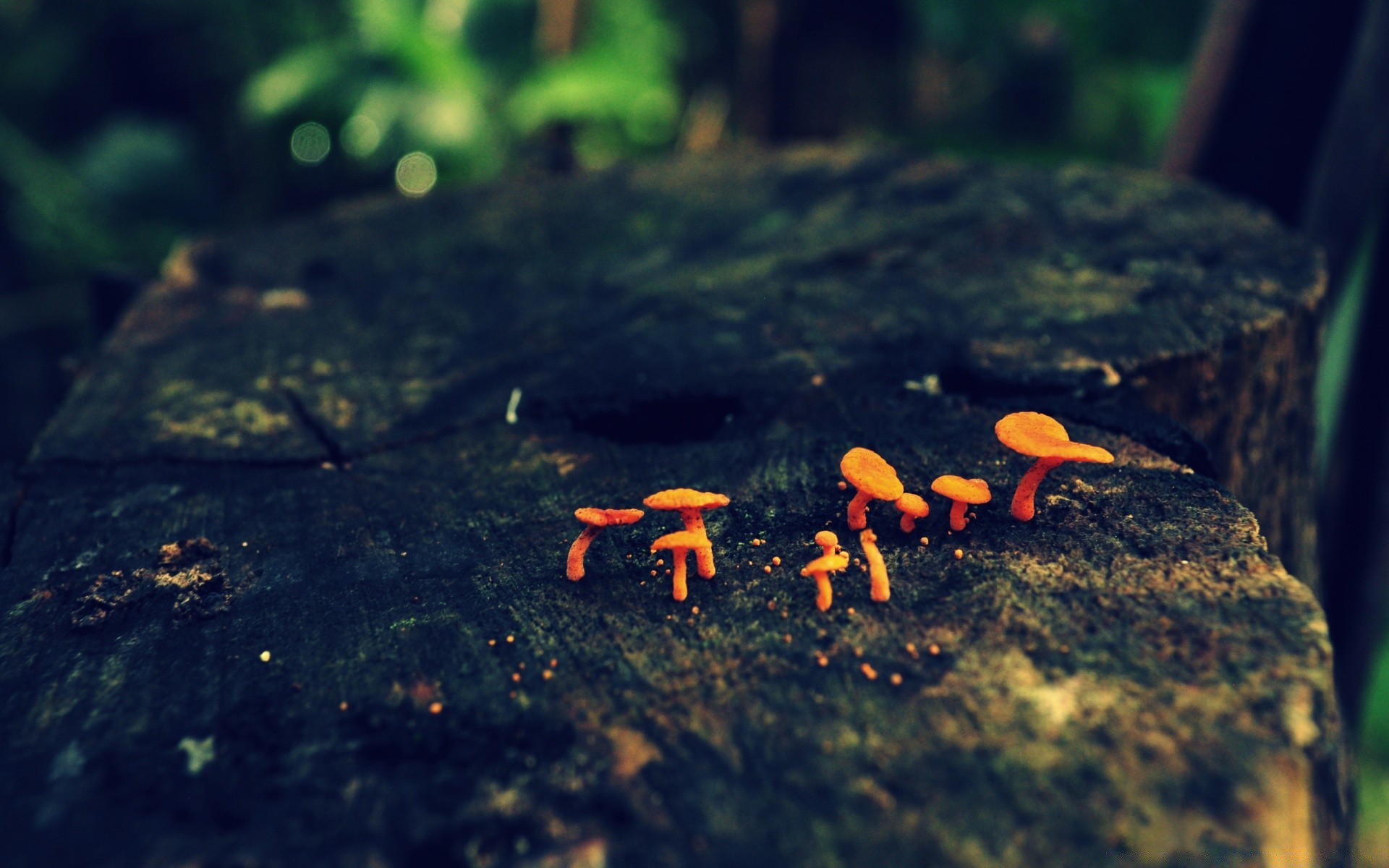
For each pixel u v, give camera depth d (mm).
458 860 197
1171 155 396
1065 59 790
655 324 295
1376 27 331
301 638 225
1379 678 520
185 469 262
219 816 202
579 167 419
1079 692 208
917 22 687
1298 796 197
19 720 214
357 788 205
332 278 333
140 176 775
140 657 224
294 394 282
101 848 200
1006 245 311
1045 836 196
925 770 202
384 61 676
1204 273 289
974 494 227
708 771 204
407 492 254
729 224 341
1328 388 469
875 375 270
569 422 269
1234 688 207
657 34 758
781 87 684
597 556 237
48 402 756
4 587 237
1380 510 368
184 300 327
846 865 195
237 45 833
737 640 220
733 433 261
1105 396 260
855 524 236
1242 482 283
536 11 683
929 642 217
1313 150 375
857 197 350
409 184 815
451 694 215
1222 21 367
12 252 723
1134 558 226
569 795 203
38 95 879
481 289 322
